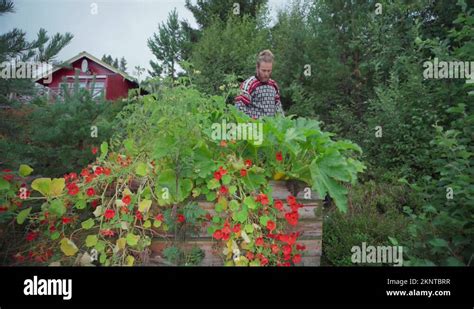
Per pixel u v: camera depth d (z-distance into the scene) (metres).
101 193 2.16
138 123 2.33
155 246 1.99
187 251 1.96
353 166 2.16
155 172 2.09
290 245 1.94
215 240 1.99
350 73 5.56
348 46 5.73
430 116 3.74
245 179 2.02
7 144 2.64
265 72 3.06
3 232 2.12
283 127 2.30
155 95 2.28
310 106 5.39
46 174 3.20
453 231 1.87
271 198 2.00
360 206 3.26
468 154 1.84
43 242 2.02
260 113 3.08
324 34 5.72
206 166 1.99
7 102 3.00
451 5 4.71
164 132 2.03
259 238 1.91
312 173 1.94
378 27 5.09
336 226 2.87
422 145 3.79
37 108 3.39
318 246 2.09
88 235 1.98
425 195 2.12
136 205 2.03
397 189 3.53
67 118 3.23
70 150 3.16
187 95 2.09
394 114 4.16
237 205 1.93
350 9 5.82
